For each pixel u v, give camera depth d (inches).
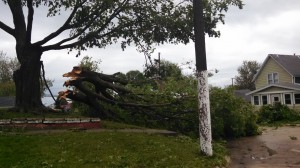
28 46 530.9
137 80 599.8
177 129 541.0
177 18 569.0
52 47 541.3
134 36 591.5
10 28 546.6
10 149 327.0
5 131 412.8
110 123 515.2
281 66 1496.1
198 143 438.3
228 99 552.7
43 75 573.6
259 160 391.9
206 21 560.1
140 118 557.0
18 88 527.5
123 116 566.3
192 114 524.1
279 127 843.4
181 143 414.6
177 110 528.7
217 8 557.9
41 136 385.4
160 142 394.0
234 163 377.1
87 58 687.7
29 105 525.3
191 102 521.7
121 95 556.4
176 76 616.4
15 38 543.8
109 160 308.5
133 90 573.3
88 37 559.2
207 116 361.1
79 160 304.5
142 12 565.9
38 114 511.5
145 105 525.3
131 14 572.4
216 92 542.9
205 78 362.3
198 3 367.6
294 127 820.6
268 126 891.4
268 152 446.6
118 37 582.2
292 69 1476.4
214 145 442.6
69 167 285.4
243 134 639.8
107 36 582.6
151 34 586.6
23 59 527.8
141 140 391.5
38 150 328.2
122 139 388.8
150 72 623.5
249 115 636.7
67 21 538.3
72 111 622.2
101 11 546.3
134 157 323.9
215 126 536.4
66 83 532.1
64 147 342.6
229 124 584.7
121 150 345.7
